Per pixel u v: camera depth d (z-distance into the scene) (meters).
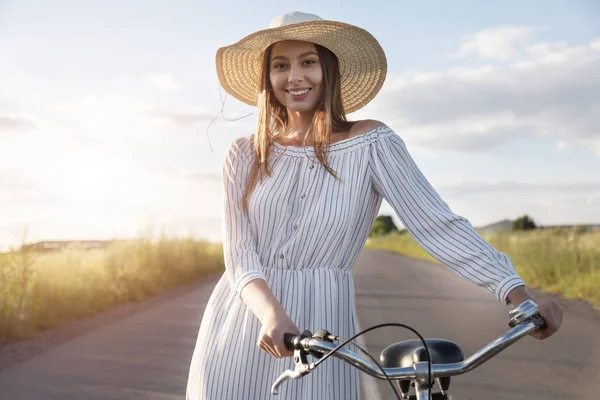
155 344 9.87
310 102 3.11
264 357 2.91
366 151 2.96
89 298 13.43
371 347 9.50
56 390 7.15
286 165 3.02
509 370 8.08
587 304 15.05
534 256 21.08
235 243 2.95
